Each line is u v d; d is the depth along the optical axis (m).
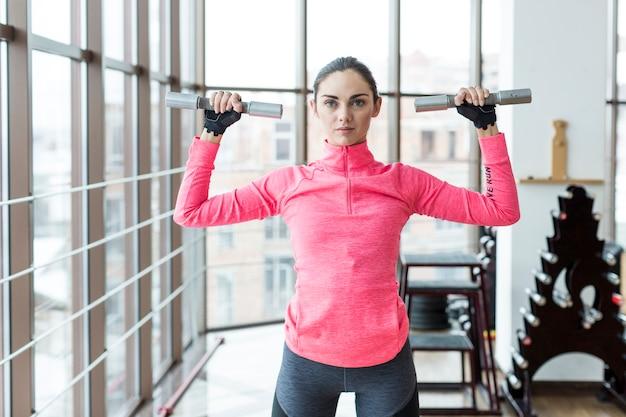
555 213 4.11
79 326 3.47
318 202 1.64
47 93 3.05
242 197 1.70
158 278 5.11
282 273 6.42
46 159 3.06
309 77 6.37
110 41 3.93
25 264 2.60
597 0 4.56
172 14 5.03
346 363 1.61
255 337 5.95
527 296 4.69
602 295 4.12
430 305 6.09
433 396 4.51
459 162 6.79
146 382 4.32
